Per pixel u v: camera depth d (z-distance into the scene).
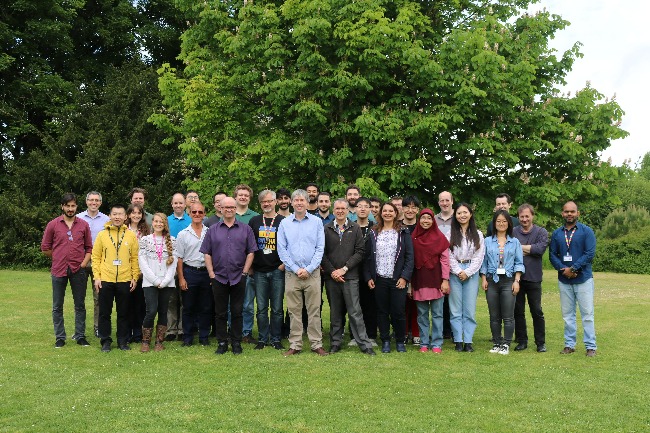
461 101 12.22
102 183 18.44
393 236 7.20
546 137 13.77
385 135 12.23
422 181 14.09
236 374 5.90
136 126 19.50
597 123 13.44
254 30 12.54
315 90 12.55
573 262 7.07
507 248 7.14
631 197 31.36
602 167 13.59
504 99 12.83
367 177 12.57
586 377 5.92
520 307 7.37
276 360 6.55
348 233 7.12
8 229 18.50
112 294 7.13
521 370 6.19
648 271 20.83
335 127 12.97
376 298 7.18
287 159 13.11
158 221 7.10
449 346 7.55
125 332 7.18
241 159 12.98
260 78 13.31
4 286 13.66
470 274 7.11
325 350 7.24
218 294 6.94
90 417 4.61
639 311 10.77
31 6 19.52
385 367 6.25
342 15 12.20
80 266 7.46
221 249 6.95
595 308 11.18
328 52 12.69
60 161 18.78
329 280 7.14
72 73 21.52
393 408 4.87
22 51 20.14
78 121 20.06
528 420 4.62
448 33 14.71
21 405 4.89
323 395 5.20
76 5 20.36
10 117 20.22
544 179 13.70
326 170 13.30
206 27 13.99
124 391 5.29
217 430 4.32
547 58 14.56
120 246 7.14
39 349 7.09
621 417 4.72
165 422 4.49
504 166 13.45
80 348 7.17
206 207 14.19
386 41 12.17
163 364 6.32
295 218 7.09
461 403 5.02
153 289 7.07
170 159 19.66
